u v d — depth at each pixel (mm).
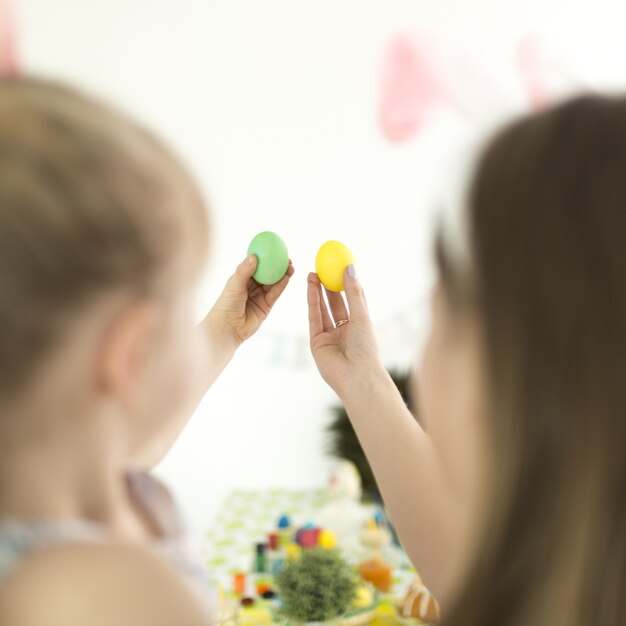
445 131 2355
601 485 358
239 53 2227
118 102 405
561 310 357
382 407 807
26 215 312
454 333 424
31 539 346
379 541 1673
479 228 380
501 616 384
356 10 2271
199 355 425
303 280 2320
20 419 341
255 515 2037
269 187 2283
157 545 456
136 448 400
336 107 2293
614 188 358
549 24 2396
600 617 361
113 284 337
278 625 1345
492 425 383
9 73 398
